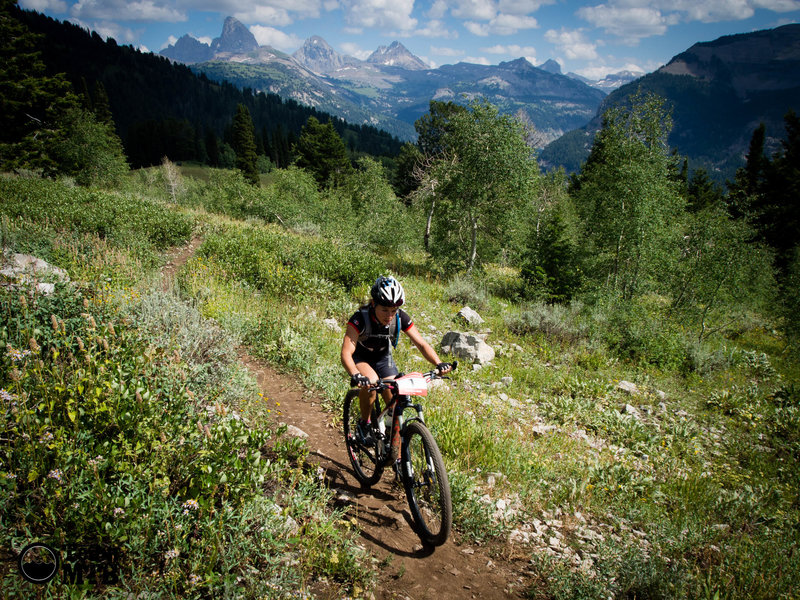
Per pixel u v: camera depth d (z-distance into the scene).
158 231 14.73
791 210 36.34
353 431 4.98
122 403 3.17
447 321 13.02
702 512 5.27
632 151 20.28
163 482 2.84
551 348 11.81
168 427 3.25
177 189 59.94
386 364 4.16
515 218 23.11
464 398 7.32
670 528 4.55
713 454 7.30
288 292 11.14
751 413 9.12
